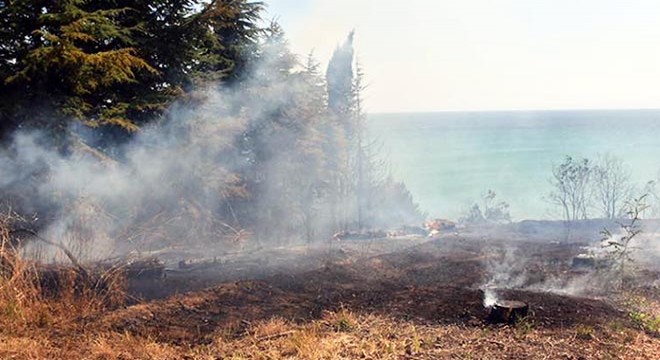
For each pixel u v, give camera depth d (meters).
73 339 4.09
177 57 9.88
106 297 5.27
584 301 5.17
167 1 9.88
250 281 5.79
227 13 10.28
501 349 3.91
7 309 4.52
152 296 5.57
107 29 8.16
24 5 7.16
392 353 3.85
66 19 7.25
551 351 3.86
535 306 4.97
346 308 5.00
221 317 4.71
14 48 7.49
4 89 7.34
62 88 7.80
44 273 5.60
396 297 5.39
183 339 4.18
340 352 3.87
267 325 4.48
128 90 9.45
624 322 4.55
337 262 7.24
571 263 7.04
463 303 5.12
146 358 3.75
